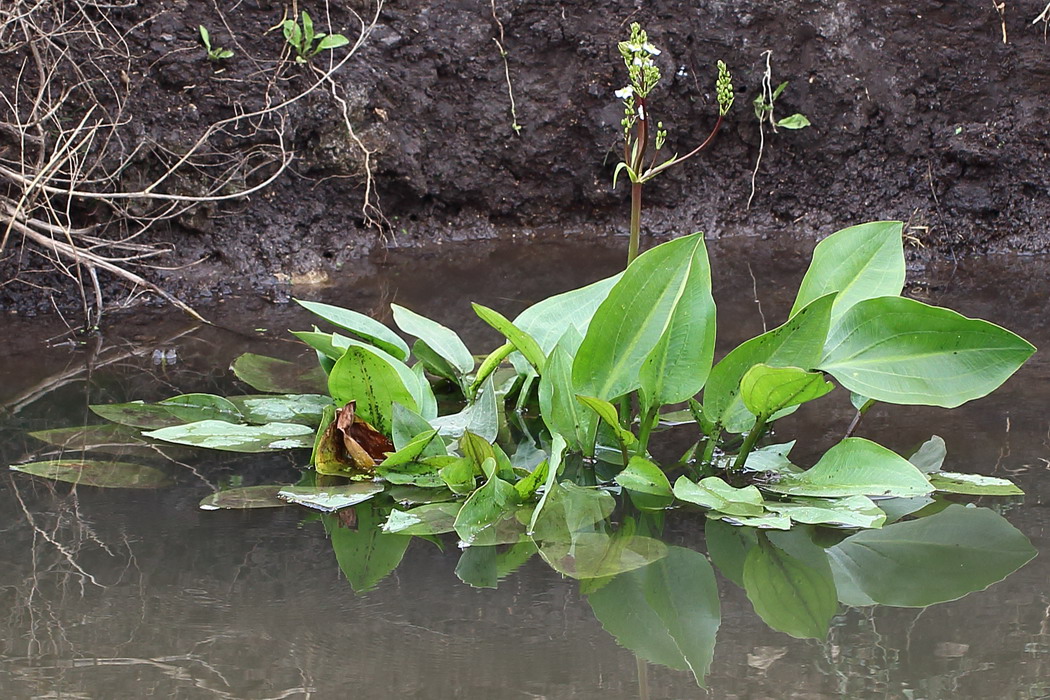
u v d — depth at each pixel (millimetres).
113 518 2461
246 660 2230
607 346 2516
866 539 2418
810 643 2250
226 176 3402
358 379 2557
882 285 2541
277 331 3059
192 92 3393
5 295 3186
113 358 2930
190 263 3361
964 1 3750
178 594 2324
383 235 3691
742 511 2445
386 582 2346
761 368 2436
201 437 2645
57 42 3295
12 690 2195
